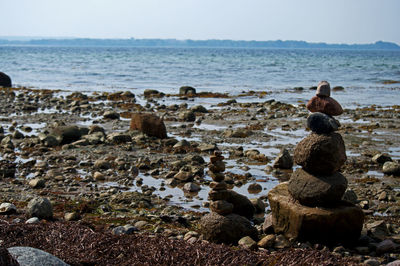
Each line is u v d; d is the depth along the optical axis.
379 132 18.52
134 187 11.04
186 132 18.06
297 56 141.25
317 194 7.36
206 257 6.29
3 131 18.06
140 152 14.71
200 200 10.09
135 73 55.88
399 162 13.38
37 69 62.44
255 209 9.38
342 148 7.52
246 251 6.61
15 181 11.26
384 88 40.16
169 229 8.06
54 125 19.70
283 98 31.56
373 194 10.47
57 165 13.09
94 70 61.16
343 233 7.35
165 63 81.25
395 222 8.73
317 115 7.52
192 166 12.41
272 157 14.19
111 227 8.15
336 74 57.81
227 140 16.88
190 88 33.97
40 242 6.71
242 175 12.08
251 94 33.94
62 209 9.20
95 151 14.72
